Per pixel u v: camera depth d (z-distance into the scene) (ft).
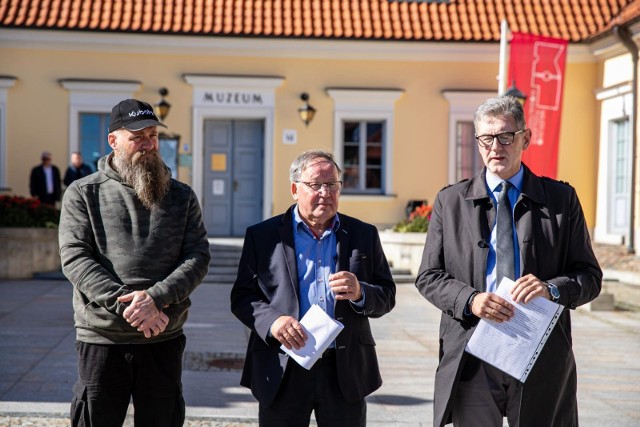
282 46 63.31
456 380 13.47
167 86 63.00
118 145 14.47
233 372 26.04
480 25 64.90
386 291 14.08
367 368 13.99
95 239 14.19
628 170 58.70
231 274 50.85
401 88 64.54
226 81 63.16
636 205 57.00
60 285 46.37
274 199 64.13
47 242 50.11
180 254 14.61
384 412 21.99
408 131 64.75
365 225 14.44
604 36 60.64
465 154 65.57
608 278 49.88
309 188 13.74
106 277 13.74
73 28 61.05
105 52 62.54
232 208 65.51
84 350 14.24
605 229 63.00
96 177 14.51
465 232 13.70
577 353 30.35
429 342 32.17
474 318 13.37
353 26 63.87
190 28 61.93
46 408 21.25
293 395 13.69
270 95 63.67
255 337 14.03
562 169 65.00
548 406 13.34
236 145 65.31
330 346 13.69
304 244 14.07
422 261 14.25
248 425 20.65
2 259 48.83
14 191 62.03
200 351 29.19
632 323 36.86
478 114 13.70
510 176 13.75
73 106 62.23
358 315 13.92
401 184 64.90
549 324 12.85
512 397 13.48
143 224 14.25
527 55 59.21
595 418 21.93
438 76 64.64
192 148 63.31
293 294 13.74
